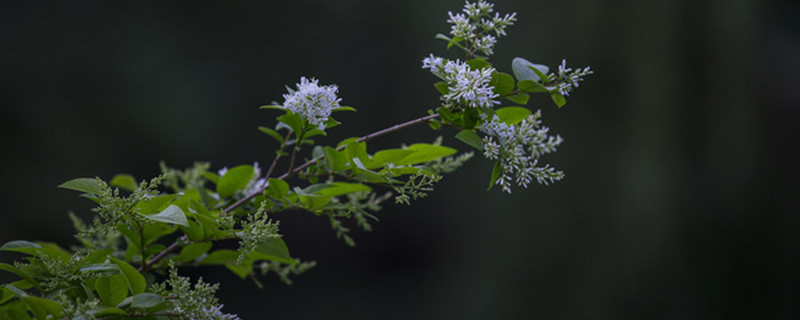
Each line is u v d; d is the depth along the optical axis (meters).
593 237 7.53
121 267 2.06
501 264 7.51
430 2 7.68
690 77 8.09
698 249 7.73
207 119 6.94
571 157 7.77
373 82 7.66
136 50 6.67
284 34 7.33
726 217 7.89
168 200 2.09
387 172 2.12
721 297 7.45
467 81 2.11
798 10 8.37
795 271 7.83
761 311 7.57
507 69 7.87
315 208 2.19
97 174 6.38
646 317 7.27
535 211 7.62
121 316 2.06
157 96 6.71
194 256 2.17
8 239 5.82
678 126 7.98
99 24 6.55
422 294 7.49
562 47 7.93
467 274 7.55
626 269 7.45
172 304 2.06
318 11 7.43
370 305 7.27
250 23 7.17
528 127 2.13
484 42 2.15
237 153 7.09
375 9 7.62
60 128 6.25
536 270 7.45
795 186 8.14
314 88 2.13
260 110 7.20
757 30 8.27
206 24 7.02
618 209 7.66
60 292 2.07
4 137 5.96
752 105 8.18
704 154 8.03
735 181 8.02
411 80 7.71
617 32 7.97
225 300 6.61
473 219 7.64
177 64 6.86
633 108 7.95
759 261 7.80
